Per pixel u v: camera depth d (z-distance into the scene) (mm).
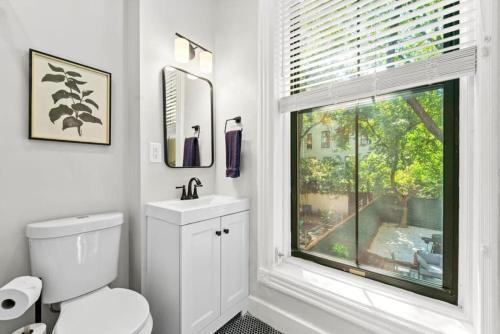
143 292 1448
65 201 1285
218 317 1452
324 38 1470
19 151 1141
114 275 1332
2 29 1094
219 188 1878
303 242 1654
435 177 1160
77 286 1169
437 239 1165
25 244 1158
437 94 1145
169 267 1294
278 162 1627
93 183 1393
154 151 1520
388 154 1296
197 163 1763
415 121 1207
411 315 1104
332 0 1392
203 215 1339
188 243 1263
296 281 1438
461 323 1039
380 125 1316
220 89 1868
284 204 1662
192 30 1756
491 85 882
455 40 1105
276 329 1516
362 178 1391
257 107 1632
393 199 1289
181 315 1235
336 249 1509
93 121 1377
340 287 1348
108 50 1448
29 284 986
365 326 1177
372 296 1256
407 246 1251
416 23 1100
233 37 1785
